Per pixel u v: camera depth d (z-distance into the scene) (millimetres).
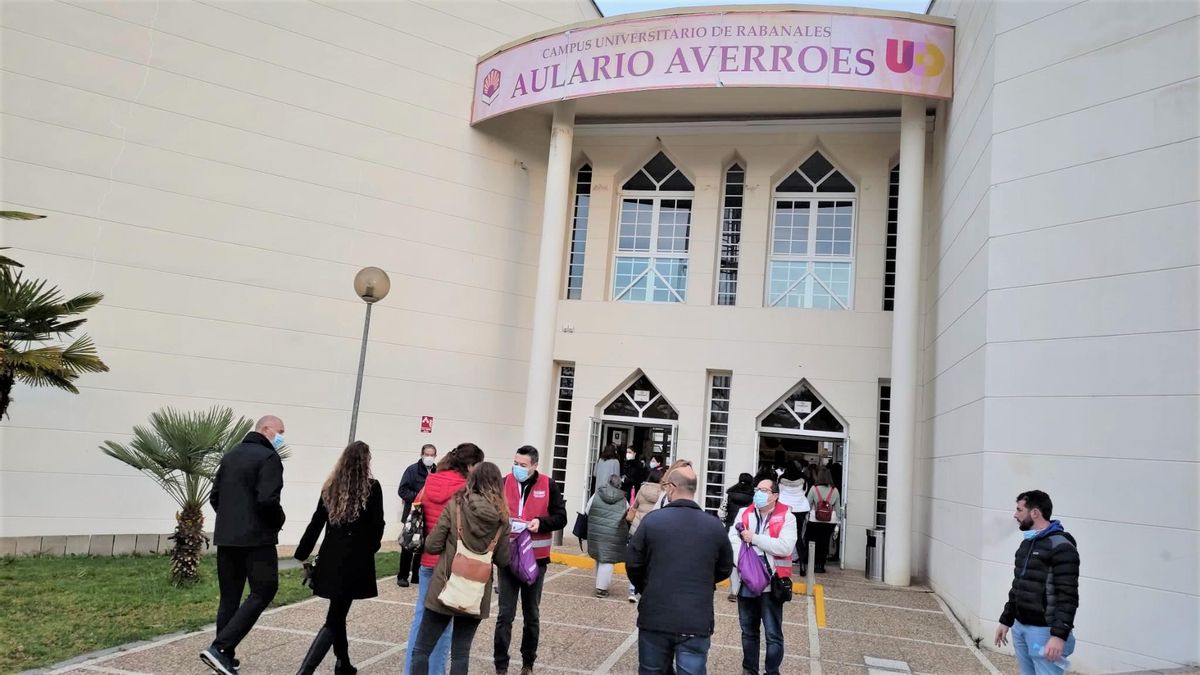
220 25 13703
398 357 14586
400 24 15102
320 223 14180
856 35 13055
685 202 16391
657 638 4574
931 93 12750
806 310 15125
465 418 15062
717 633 8523
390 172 14812
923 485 13258
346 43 14633
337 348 14148
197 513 9492
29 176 12289
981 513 9031
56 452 12133
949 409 11289
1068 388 8430
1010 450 8828
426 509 5941
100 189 12703
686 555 4656
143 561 11031
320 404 13930
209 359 13203
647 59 13789
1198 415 7422
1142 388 7852
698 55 13531
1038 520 5418
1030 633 5281
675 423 15266
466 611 5004
